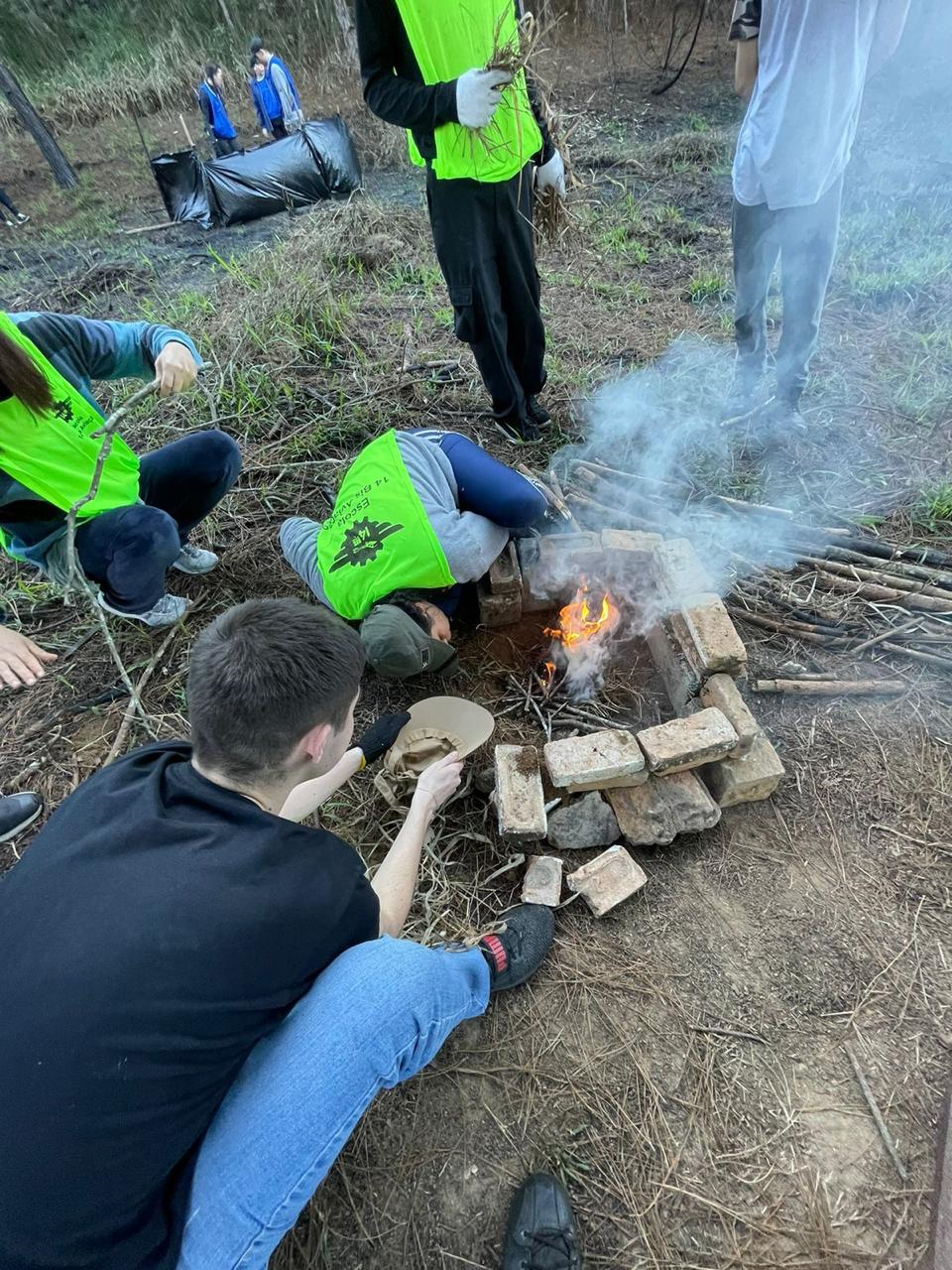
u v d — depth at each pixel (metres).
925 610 2.48
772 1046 1.68
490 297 2.82
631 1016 1.75
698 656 2.11
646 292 4.41
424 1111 1.64
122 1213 1.03
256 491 3.26
